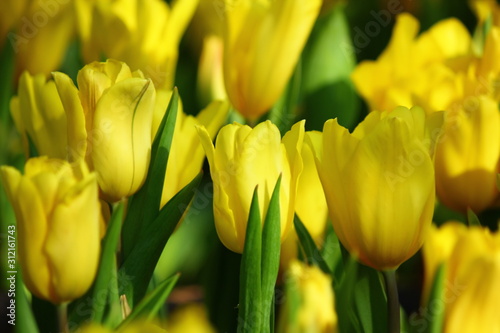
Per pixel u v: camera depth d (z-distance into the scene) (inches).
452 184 30.9
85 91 26.8
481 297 26.9
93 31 34.0
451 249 27.6
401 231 26.5
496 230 33.3
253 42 32.6
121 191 27.3
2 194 33.5
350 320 28.2
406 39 34.9
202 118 30.1
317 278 26.5
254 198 26.3
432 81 32.4
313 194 29.6
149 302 26.0
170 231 28.0
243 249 26.7
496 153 30.6
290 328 26.2
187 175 29.2
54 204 25.3
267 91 32.9
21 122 29.6
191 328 24.4
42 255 25.5
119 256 28.3
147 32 33.9
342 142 26.4
